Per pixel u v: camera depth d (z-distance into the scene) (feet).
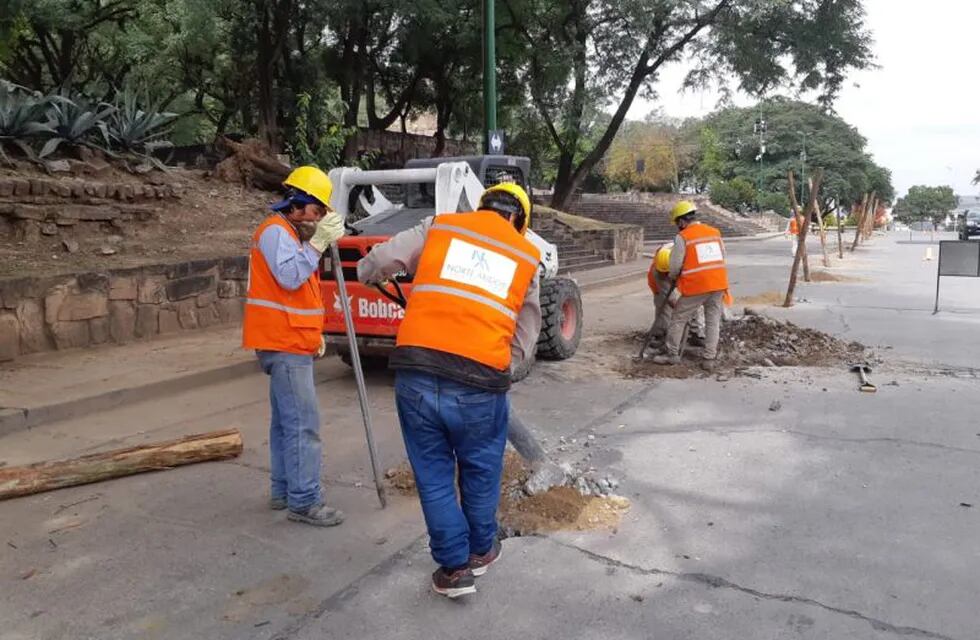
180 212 38.60
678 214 26.12
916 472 16.21
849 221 208.64
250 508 14.83
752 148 216.74
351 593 11.56
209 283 32.89
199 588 11.74
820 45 71.72
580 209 141.59
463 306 10.68
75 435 19.65
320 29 73.72
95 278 28.25
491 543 11.75
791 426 19.62
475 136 95.86
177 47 72.64
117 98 42.83
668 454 17.63
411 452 11.06
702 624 10.57
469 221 11.14
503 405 11.23
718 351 28.60
